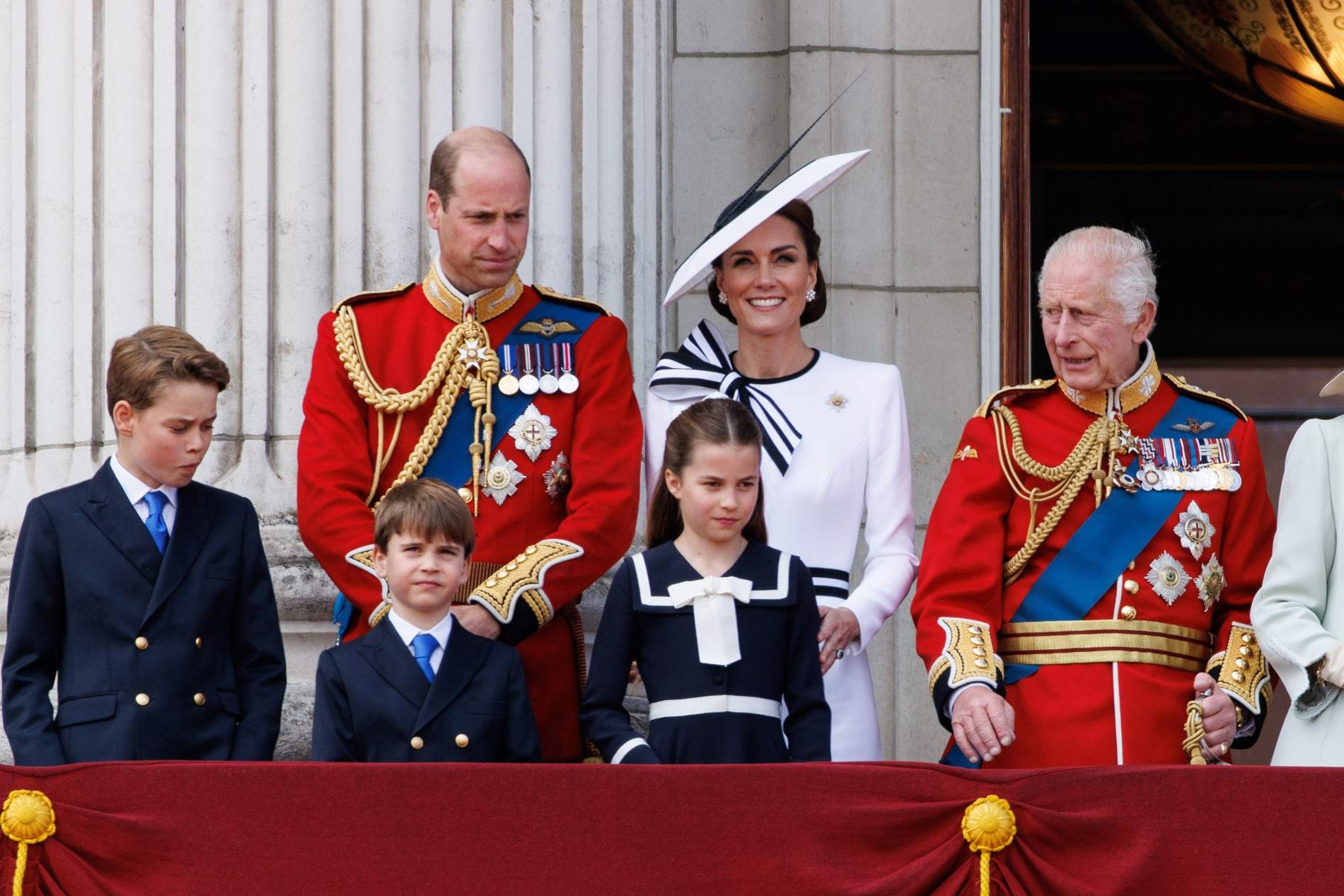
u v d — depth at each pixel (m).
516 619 17.11
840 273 27.52
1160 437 18.02
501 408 18.33
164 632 16.80
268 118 21.19
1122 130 41.56
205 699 16.88
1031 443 18.03
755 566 17.22
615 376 18.66
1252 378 40.66
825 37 27.70
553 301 18.95
